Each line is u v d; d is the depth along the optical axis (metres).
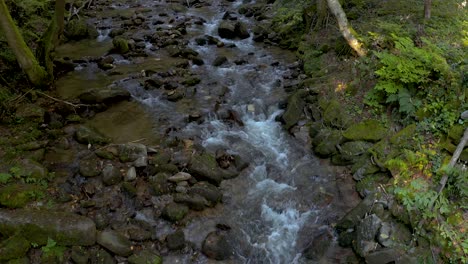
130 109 5.81
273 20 8.84
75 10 9.77
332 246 3.96
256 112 5.84
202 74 6.85
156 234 3.92
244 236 4.08
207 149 5.03
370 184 4.37
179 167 4.59
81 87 6.24
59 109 5.50
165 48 7.87
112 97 5.83
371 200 4.11
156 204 4.17
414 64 4.79
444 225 3.68
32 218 3.61
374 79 5.41
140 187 4.34
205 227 4.07
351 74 5.75
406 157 4.34
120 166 4.56
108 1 11.19
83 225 3.66
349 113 5.20
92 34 8.43
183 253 3.81
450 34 6.11
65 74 6.73
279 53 7.64
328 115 5.30
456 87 4.54
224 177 4.65
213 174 4.51
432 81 4.71
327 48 6.77
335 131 5.08
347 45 6.31
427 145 4.39
